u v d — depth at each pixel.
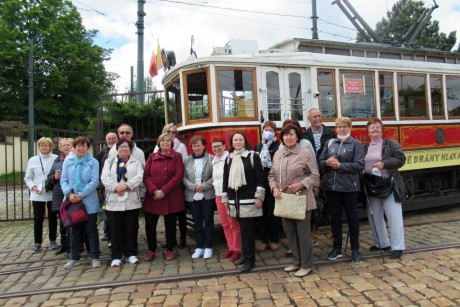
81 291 4.35
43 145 6.29
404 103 7.56
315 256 5.18
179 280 4.54
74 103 23.53
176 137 5.86
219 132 5.91
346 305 3.71
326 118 6.70
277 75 6.36
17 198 11.82
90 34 24.72
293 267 4.64
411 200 7.84
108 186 5.12
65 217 5.11
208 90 5.97
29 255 5.92
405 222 7.12
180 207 5.35
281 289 4.14
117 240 5.18
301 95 6.54
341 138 4.93
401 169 7.38
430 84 7.94
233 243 5.19
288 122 4.88
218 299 3.96
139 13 11.34
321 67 6.68
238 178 4.64
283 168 4.56
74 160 5.24
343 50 8.22
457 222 6.93
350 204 4.89
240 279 4.48
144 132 9.27
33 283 4.66
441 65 8.18
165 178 5.22
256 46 7.07
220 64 5.98
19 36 21.00
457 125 8.28
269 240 5.67
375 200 5.26
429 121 7.81
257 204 4.62
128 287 4.40
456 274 4.37
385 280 4.27
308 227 4.53
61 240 5.93
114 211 5.15
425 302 3.69
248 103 6.12
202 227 5.46
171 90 6.91
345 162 4.82
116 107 9.11
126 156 5.27
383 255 5.11
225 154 5.29
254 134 6.07
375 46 8.45
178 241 6.33
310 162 4.53
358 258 4.87
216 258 5.31
